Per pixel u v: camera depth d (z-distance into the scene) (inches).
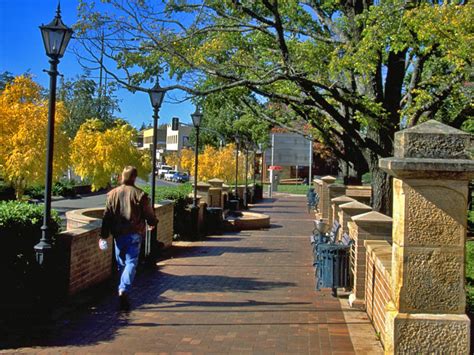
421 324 171.8
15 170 805.2
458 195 172.1
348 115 578.6
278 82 571.5
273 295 341.7
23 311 275.3
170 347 232.4
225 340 243.1
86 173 1305.4
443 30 400.8
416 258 173.5
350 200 542.9
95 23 485.4
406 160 169.3
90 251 342.0
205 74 527.2
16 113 812.6
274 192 1990.7
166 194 647.8
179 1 514.0
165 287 361.7
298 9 583.5
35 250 275.3
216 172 1579.7
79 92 1835.6
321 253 339.0
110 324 267.7
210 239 668.1
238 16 545.0
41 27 287.3
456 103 474.3
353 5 490.9
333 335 251.6
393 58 496.4
